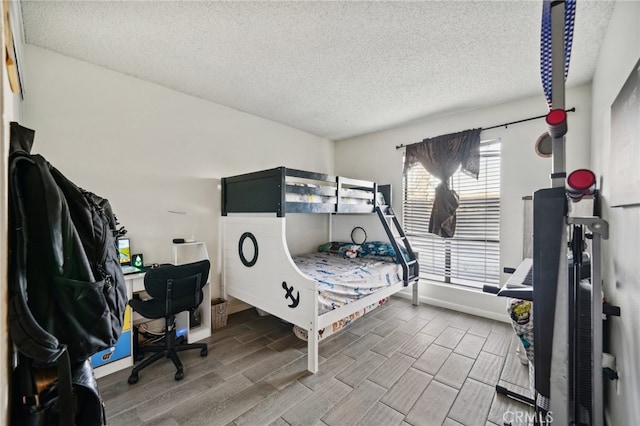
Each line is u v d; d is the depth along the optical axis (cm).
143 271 236
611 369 139
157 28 191
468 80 261
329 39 202
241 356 237
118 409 172
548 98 93
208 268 242
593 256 105
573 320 117
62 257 99
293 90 286
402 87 277
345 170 471
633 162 113
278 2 166
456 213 349
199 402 179
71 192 115
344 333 282
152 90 272
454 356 237
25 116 208
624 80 149
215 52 220
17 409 91
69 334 100
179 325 269
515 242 304
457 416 168
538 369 91
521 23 182
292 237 412
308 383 200
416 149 377
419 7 169
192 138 302
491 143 322
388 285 312
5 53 89
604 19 175
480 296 328
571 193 84
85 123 235
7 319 83
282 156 395
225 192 314
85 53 222
